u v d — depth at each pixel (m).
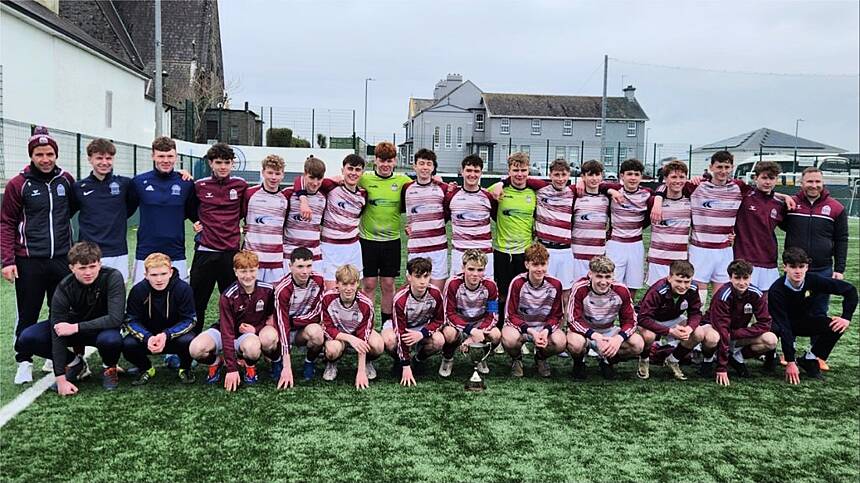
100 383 4.51
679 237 5.64
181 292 4.44
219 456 3.33
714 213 5.54
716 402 4.35
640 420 3.98
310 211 5.21
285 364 4.51
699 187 5.59
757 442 3.68
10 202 4.46
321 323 4.65
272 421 3.82
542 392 4.50
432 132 49.19
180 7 39.72
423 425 3.81
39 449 3.39
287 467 3.22
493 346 4.98
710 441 3.68
